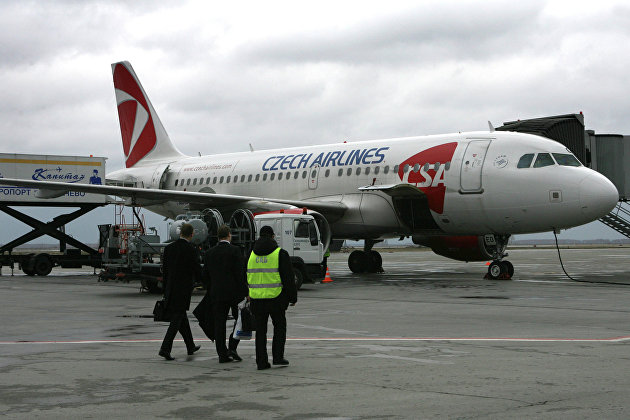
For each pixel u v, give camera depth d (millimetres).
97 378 8203
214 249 9469
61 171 34906
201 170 34531
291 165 30203
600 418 6164
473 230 25422
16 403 6949
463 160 24719
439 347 10312
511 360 9117
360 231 27531
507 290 20828
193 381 8016
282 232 21812
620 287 21703
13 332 12430
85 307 17031
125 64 38594
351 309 16016
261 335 8719
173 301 9516
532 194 23344
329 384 7750
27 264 32188
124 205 26516
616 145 31797
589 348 10102
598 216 23000
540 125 28859
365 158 27453
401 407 6652
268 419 6289
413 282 24656
